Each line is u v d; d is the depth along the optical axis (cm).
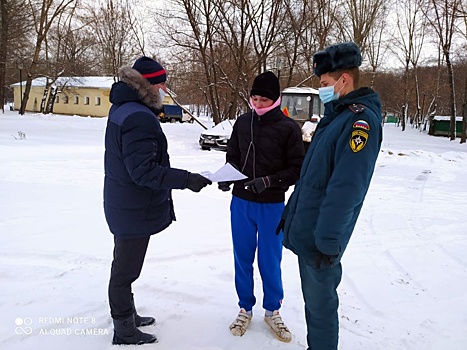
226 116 2303
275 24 1905
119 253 250
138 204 244
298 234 225
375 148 203
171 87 2034
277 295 286
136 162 225
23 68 3319
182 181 235
